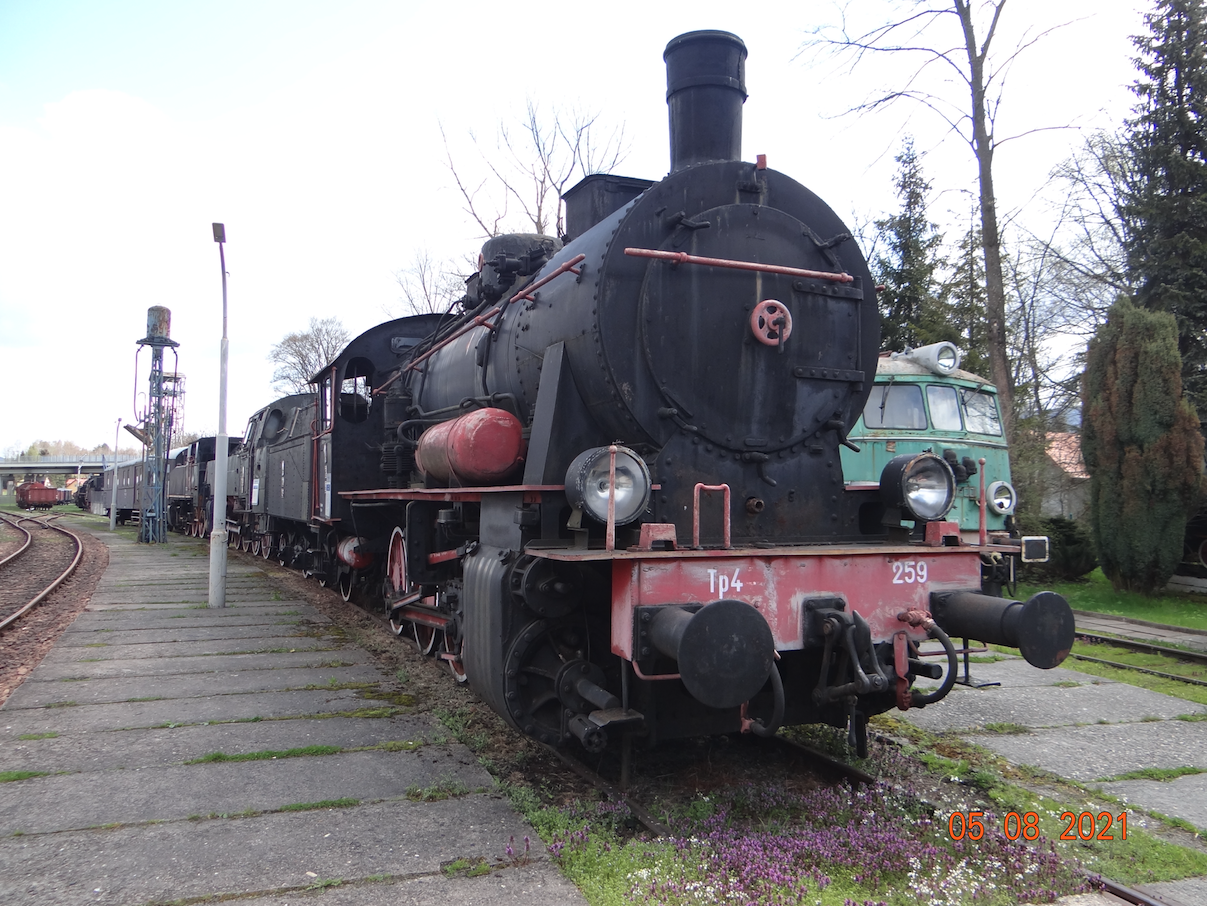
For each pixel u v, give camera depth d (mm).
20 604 11617
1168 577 12516
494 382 6273
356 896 3250
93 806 4199
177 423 39344
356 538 10398
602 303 4410
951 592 4336
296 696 6516
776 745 5141
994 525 11328
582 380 4691
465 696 6465
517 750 5105
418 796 4328
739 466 4684
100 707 6160
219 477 11625
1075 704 6531
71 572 15766
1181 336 15492
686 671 3283
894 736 5570
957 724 5922
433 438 6195
